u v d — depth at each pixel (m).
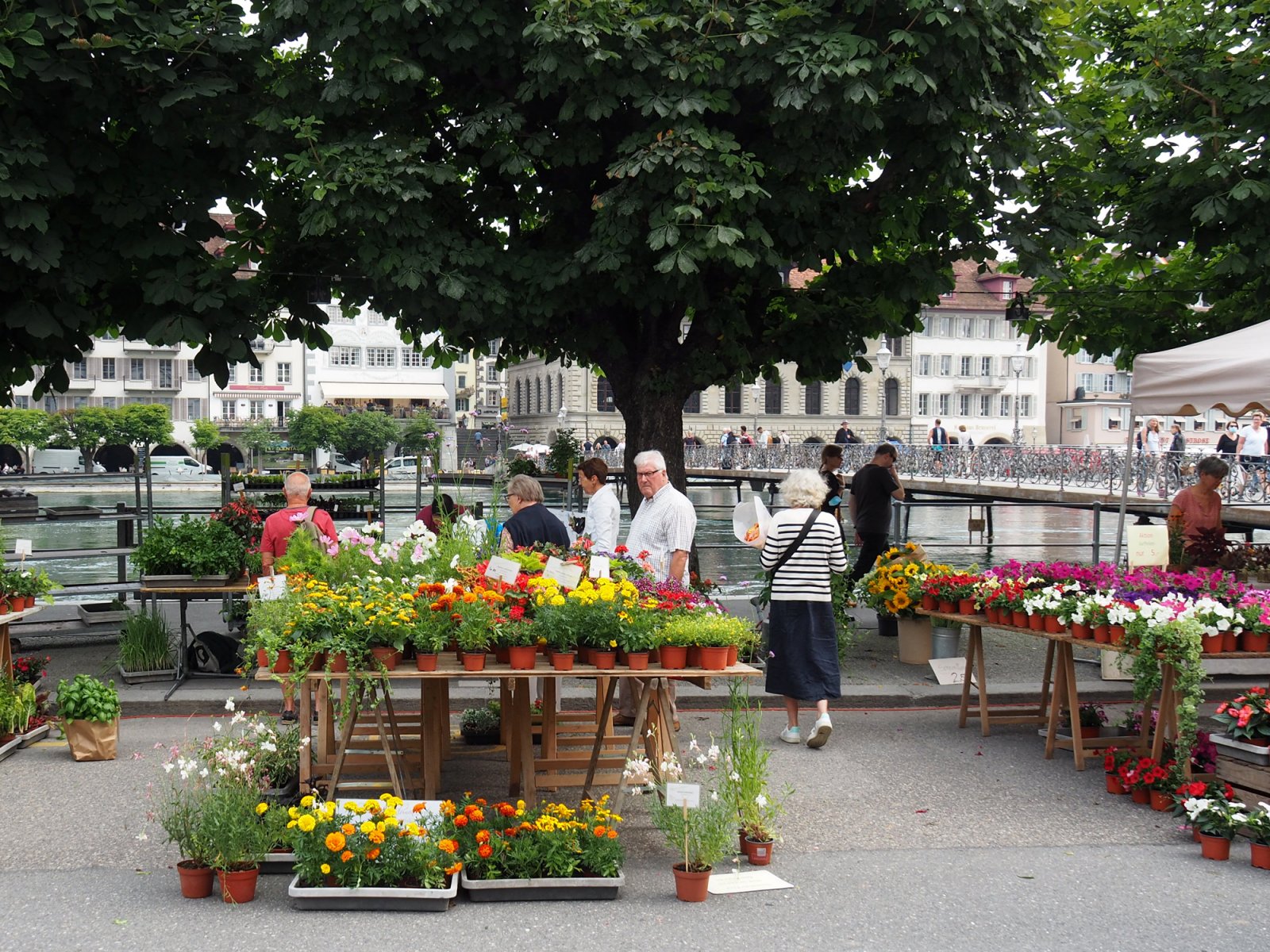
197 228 10.41
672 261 9.34
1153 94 11.30
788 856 5.75
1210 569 10.60
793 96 9.28
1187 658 6.73
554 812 5.30
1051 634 7.75
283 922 4.73
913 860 5.69
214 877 5.09
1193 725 6.63
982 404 91.62
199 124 10.23
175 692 9.39
